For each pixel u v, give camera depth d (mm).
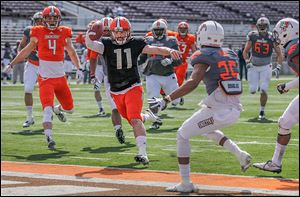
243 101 40531
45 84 21062
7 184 14664
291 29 14797
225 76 13734
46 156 19547
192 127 13805
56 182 14945
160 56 25703
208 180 15156
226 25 85000
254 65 29578
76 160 18719
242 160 14250
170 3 86125
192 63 13805
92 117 31438
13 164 18000
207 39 13891
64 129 26656
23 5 77375
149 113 13688
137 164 17875
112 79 17469
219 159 18547
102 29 17281
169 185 14508
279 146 15398
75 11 79688
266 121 29000
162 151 20328
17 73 58969
